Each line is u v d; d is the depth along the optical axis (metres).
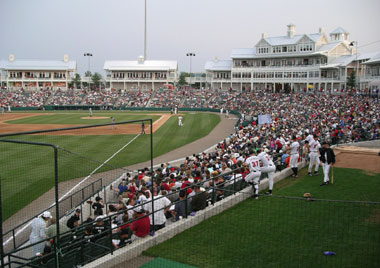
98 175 22.58
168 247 9.76
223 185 14.05
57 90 99.81
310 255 8.78
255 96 76.75
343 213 11.32
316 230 10.16
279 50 85.81
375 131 25.56
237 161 17.05
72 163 25.56
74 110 86.31
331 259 8.53
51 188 19.86
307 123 35.53
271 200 13.02
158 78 107.81
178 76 115.94
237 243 9.67
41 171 23.19
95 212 12.96
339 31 78.69
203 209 11.62
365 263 8.27
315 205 12.19
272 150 20.62
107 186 19.91
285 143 20.83
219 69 98.44
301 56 81.75
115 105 89.12
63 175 22.38
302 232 10.08
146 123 53.09
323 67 74.44
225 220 11.34
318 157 16.36
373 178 15.46
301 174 16.92
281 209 12.00
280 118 42.94
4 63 109.50
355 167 17.55
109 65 109.50
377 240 9.38
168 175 18.33
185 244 9.85
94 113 75.44
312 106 51.44
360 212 11.35
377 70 63.31
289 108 53.44
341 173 16.52
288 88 80.31
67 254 9.01
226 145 25.75
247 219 11.28
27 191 19.27
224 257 8.97
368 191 13.59
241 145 25.16
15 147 30.72
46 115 69.62
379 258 8.46
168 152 30.67
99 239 9.91
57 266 8.65
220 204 12.15
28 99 92.62
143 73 108.50
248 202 12.97
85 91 99.31
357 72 70.88
